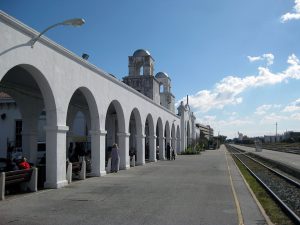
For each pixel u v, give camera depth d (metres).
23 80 17.00
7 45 11.24
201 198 12.03
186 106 60.62
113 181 16.55
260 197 13.19
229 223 8.57
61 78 14.68
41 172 14.82
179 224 8.45
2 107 29.23
